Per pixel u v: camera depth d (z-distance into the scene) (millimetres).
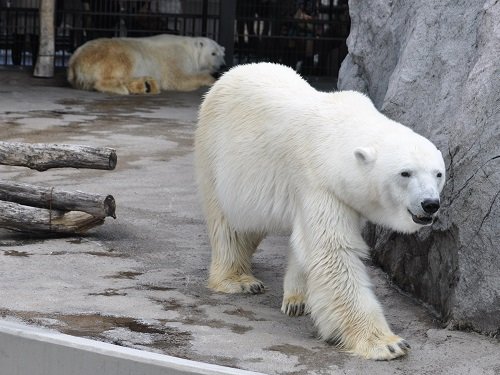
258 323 7406
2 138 15109
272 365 6527
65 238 9711
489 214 7098
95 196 9508
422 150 6566
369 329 6777
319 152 7000
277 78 7797
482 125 7492
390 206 6656
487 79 7672
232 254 8195
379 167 6605
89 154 9719
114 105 20250
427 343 7023
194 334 7082
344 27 24531
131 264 8906
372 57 10641
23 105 19312
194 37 24734
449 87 8469
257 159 7445
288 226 7418
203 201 8258
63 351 6141
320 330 6965
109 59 22609
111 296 7898
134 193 11812
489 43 7891
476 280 7141
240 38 25797
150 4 26578
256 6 25297
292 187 7211
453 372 6484
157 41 23922
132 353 5965
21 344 6273
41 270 8523
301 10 24984
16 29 25656
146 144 15305
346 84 11289
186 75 24266
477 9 8711
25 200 9656
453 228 7379
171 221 10586
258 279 8578
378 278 8750
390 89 9281
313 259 6914
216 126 7957
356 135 6875
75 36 26703
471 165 7406
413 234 8102
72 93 21969
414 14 9680
